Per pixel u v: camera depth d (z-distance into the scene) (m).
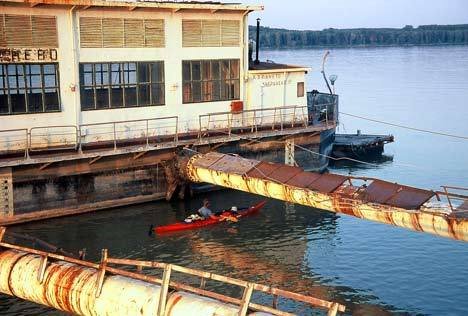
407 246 30.58
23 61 30.83
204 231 31.70
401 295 25.27
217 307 17.00
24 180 30.66
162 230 31.12
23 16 30.53
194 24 36.12
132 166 33.97
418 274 27.27
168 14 35.06
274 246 30.28
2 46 30.09
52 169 31.38
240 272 27.28
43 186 31.30
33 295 20.61
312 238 31.45
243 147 38.19
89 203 32.91
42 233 30.41
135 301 18.27
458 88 102.31
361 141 54.19
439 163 50.59
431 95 93.12
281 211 35.25
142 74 34.78
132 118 34.66
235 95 38.53
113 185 33.53
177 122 36.12
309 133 41.00
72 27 32.00
